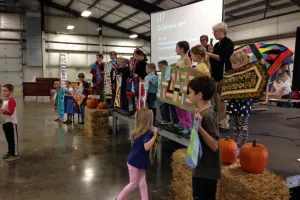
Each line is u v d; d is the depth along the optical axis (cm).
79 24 1925
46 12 1825
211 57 354
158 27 764
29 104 1284
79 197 281
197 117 159
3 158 413
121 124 739
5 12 1727
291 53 527
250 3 1102
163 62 419
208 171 167
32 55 1775
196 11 625
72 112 743
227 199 210
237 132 279
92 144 510
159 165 385
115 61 600
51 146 495
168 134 357
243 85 267
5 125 409
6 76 1766
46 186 311
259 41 1226
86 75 1978
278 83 647
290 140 328
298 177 218
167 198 278
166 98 356
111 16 1789
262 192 184
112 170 364
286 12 1083
